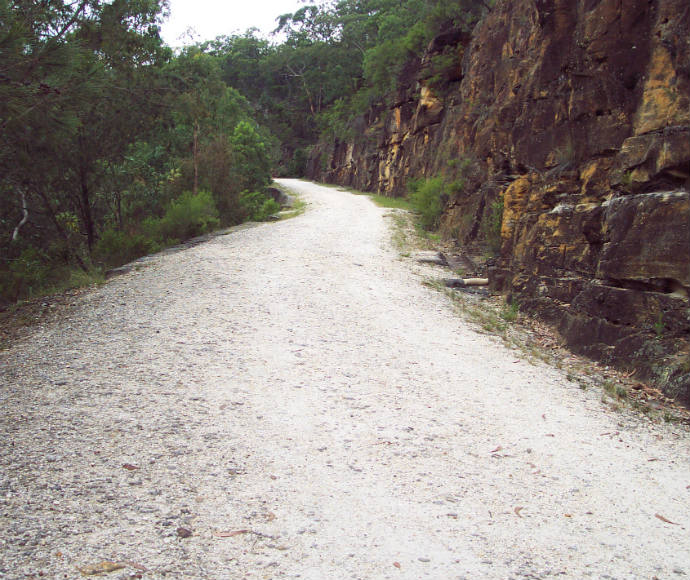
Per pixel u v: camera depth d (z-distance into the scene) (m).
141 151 31.88
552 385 6.91
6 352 7.70
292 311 9.70
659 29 8.75
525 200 12.48
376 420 5.51
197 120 27.06
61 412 5.35
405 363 7.38
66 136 13.35
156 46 21.59
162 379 6.30
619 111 9.52
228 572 3.18
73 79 10.29
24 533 3.41
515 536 3.72
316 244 18.27
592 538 3.76
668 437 5.58
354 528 3.71
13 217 24.66
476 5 33.31
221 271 13.23
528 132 12.17
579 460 4.94
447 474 4.52
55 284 15.50
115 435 4.87
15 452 4.50
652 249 7.64
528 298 10.79
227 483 4.18
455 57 33.94
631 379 7.26
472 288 13.26
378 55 49.69
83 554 3.24
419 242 20.12
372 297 11.24
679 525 4.00
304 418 5.45
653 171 7.92
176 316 9.16
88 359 7.04
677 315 7.19
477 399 6.28
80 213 27.41
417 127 37.31
